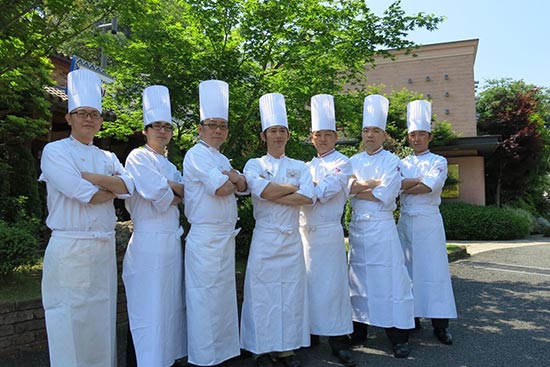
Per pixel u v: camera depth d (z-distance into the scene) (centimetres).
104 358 286
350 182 379
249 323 338
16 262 410
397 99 1375
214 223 316
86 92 289
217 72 540
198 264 311
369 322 373
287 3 534
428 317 400
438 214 413
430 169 410
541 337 411
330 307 352
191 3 528
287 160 355
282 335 333
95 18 477
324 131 374
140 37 529
